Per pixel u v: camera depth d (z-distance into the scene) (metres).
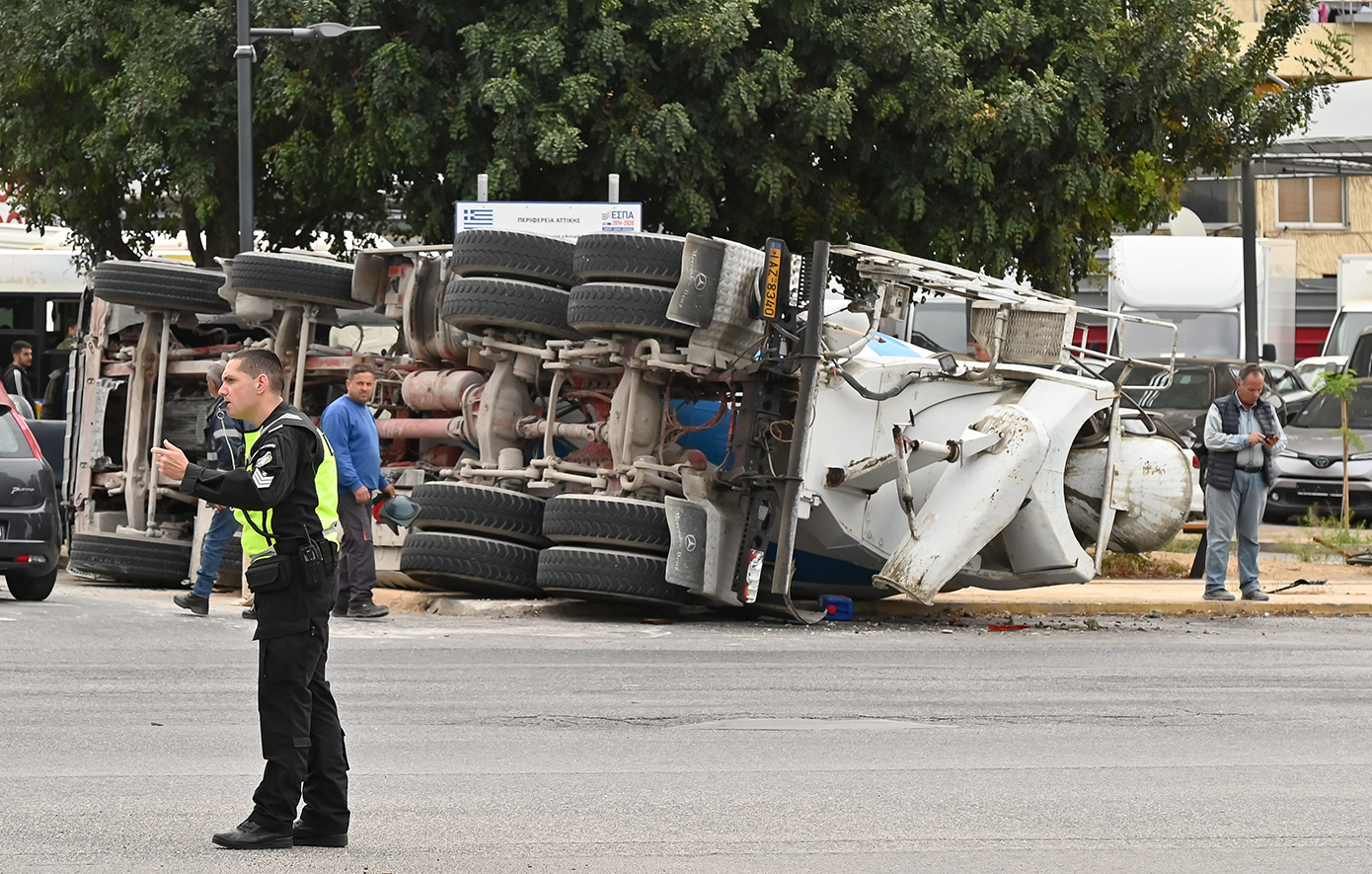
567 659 30.72
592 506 36.31
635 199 61.19
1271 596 43.25
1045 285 66.62
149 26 61.16
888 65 59.91
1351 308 96.81
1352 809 18.61
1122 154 66.31
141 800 18.45
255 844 16.30
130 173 63.94
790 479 35.53
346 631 34.34
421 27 58.78
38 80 64.12
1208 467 41.56
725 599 36.41
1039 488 36.47
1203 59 66.00
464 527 38.09
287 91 58.47
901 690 27.41
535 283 38.56
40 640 32.19
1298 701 26.62
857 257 39.06
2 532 38.12
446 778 19.91
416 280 41.25
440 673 28.70
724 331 35.50
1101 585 46.28
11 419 39.53
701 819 17.84
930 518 36.09
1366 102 121.69
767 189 59.38
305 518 16.30
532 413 39.84
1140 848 16.70
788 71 58.06
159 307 44.38
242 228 55.16
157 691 26.20
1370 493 64.00
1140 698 26.81
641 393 36.81
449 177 58.41
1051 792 19.41
